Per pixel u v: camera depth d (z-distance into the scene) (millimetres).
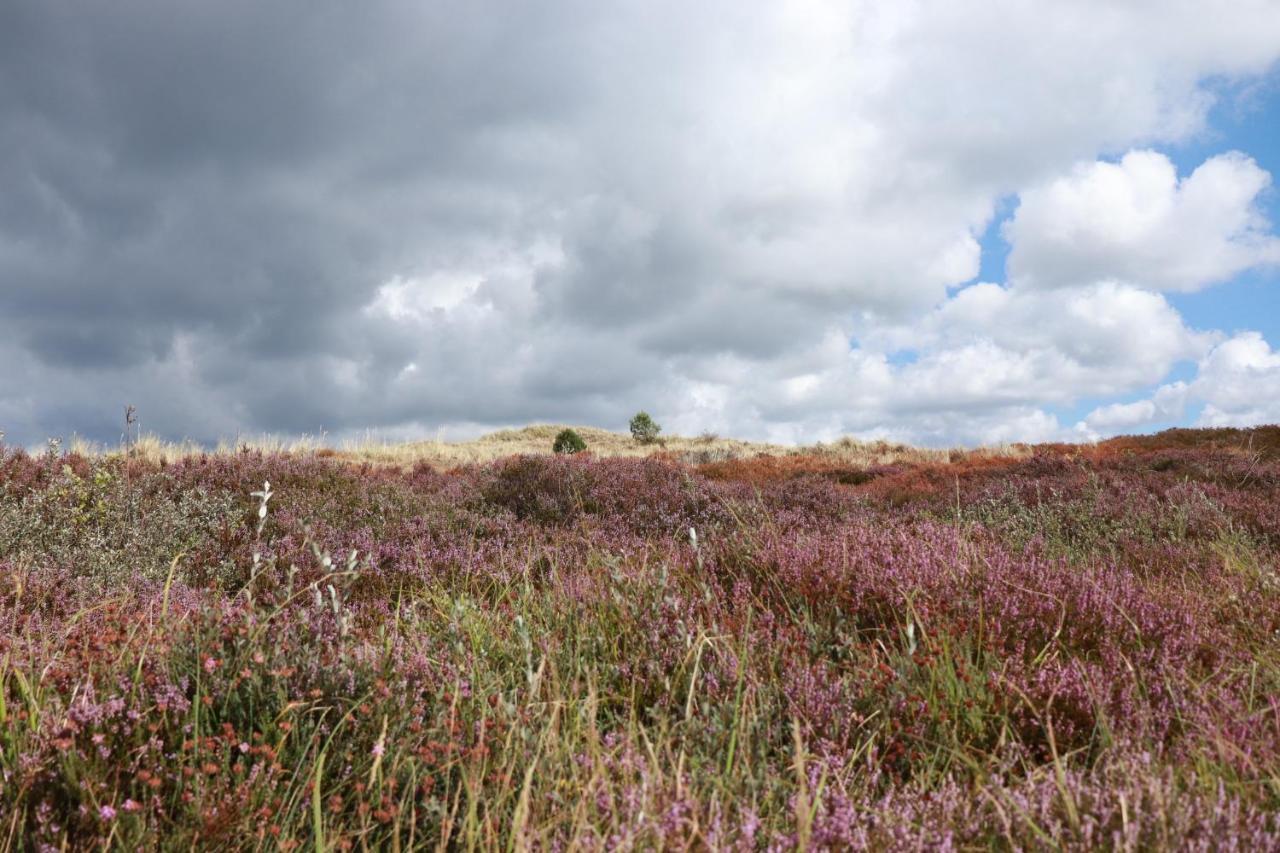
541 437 43156
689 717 2602
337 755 2326
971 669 2928
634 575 4273
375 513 8109
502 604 4668
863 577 4004
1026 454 20453
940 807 2107
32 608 4477
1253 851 1767
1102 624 3551
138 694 2434
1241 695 2900
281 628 3023
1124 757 2297
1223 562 5648
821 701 2762
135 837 1877
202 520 7055
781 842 1879
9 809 1937
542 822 2027
